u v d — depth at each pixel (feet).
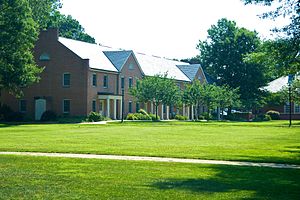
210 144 78.74
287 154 63.67
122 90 191.72
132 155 59.72
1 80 161.27
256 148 72.28
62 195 34.63
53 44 193.47
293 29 67.15
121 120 194.18
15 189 36.70
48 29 193.98
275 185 39.58
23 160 53.67
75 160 53.98
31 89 196.44
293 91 201.87
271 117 266.77
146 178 42.16
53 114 185.37
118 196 34.40
